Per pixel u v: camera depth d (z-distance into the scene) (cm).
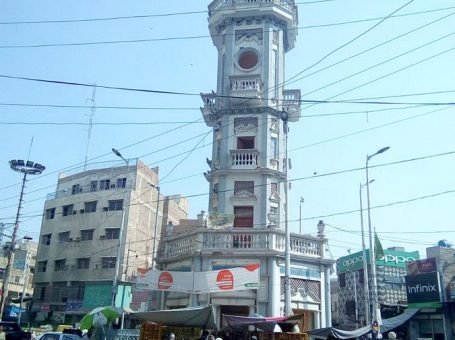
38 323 4550
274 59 3156
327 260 2542
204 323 1866
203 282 2275
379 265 4456
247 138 2969
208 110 3130
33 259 6206
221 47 3281
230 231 2448
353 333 1967
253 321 1819
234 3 3195
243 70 3122
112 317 2388
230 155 2903
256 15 3195
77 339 2238
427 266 3209
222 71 3189
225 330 1986
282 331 1916
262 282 2333
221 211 2798
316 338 2095
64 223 4931
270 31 3173
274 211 2822
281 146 2988
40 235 5091
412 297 3225
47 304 4609
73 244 4744
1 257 5734
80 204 4909
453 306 2948
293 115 3062
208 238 2461
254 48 3141
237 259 2400
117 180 4875
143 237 4809
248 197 2800
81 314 4272
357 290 4678
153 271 2416
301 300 2412
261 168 2827
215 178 2936
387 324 3028
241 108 2983
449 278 3072
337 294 5638
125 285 4044
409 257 4659
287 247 2245
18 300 4931
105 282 4331
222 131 2988
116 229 4581
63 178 5278
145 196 4972
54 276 4734
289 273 2205
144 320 1975
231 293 2338
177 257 2564
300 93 3098
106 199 4762
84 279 4500
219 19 3244
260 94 3000
